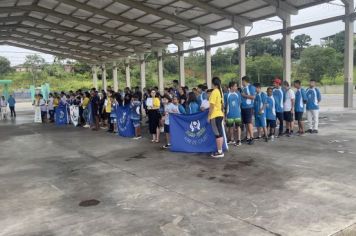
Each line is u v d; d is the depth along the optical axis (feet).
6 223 13.61
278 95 30.89
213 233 11.80
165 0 51.44
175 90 36.65
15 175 21.53
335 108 52.11
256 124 29.35
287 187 16.31
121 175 20.27
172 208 14.34
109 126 43.27
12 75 204.95
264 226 12.13
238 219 12.85
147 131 40.75
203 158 23.73
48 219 13.83
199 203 14.76
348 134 30.37
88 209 14.76
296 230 11.70
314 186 16.26
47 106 60.59
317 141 27.78
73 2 56.24
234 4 49.98
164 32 68.13
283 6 48.14
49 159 26.23
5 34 86.89
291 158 22.22
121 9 58.59
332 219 12.46
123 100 40.24
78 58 112.57
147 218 13.42
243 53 56.44
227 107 27.25
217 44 61.52
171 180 18.61
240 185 17.03
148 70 154.61
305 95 31.76
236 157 23.35
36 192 17.63
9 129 49.80
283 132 32.94
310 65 131.23
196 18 58.39
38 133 43.65
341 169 19.04
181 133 26.61
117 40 82.74
